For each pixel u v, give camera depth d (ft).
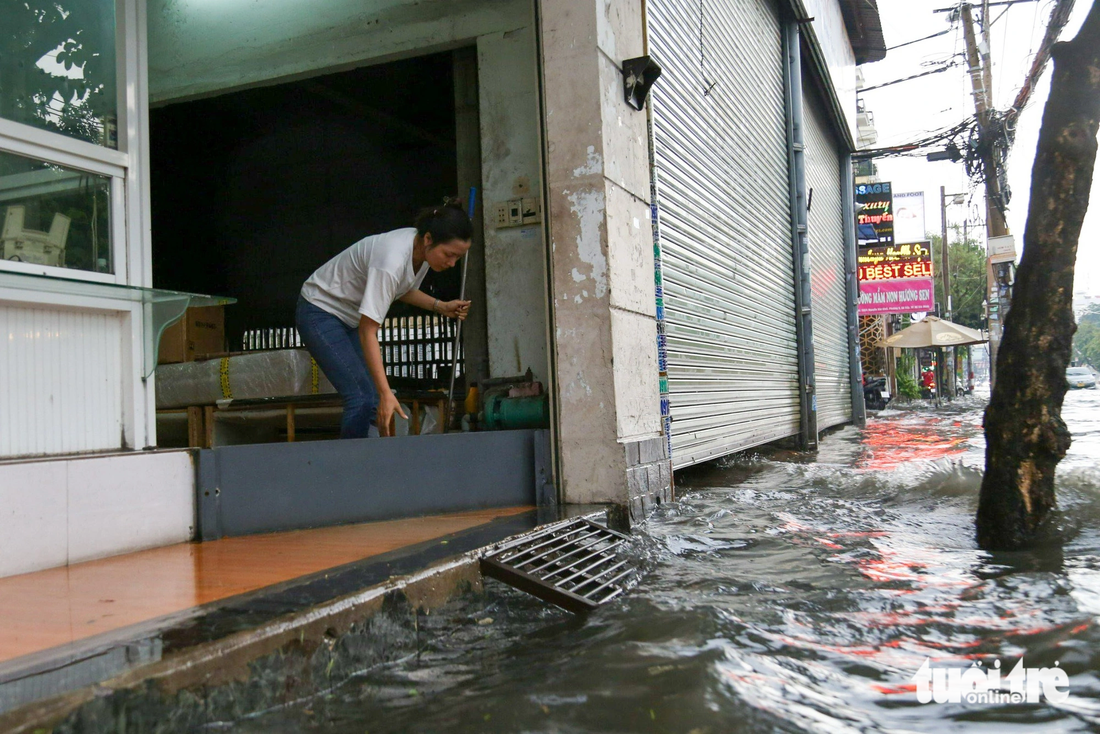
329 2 17.04
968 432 35.14
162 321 9.67
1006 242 53.16
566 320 12.80
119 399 9.48
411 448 11.44
